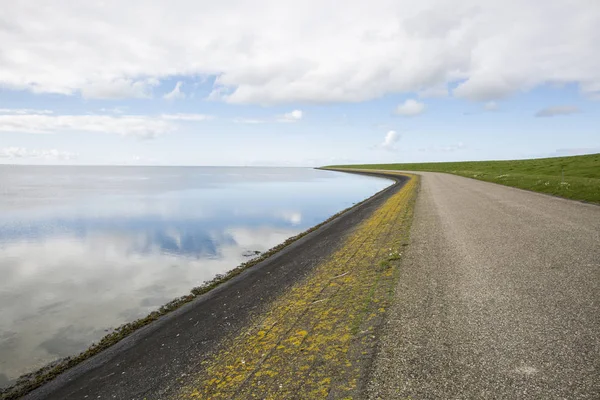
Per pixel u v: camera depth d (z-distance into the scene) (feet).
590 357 15.53
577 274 25.63
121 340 28.71
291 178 408.87
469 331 18.80
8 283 45.91
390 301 24.12
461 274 27.94
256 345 21.36
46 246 68.13
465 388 14.29
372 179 332.80
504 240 37.65
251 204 136.67
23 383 23.63
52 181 383.04
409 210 68.54
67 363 25.76
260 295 32.99
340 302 25.68
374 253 38.91
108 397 19.53
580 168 175.83
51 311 36.55
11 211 120.67
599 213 50.16
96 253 61.93
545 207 59.00
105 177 524.11
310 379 16.43
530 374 14.74
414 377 15.37
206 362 20.84
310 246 55.26
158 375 20.74
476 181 144.77
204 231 80.79
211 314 30.48
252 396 15.92
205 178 455.22
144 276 47.93
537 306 20.99
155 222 94.68
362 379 15.72
